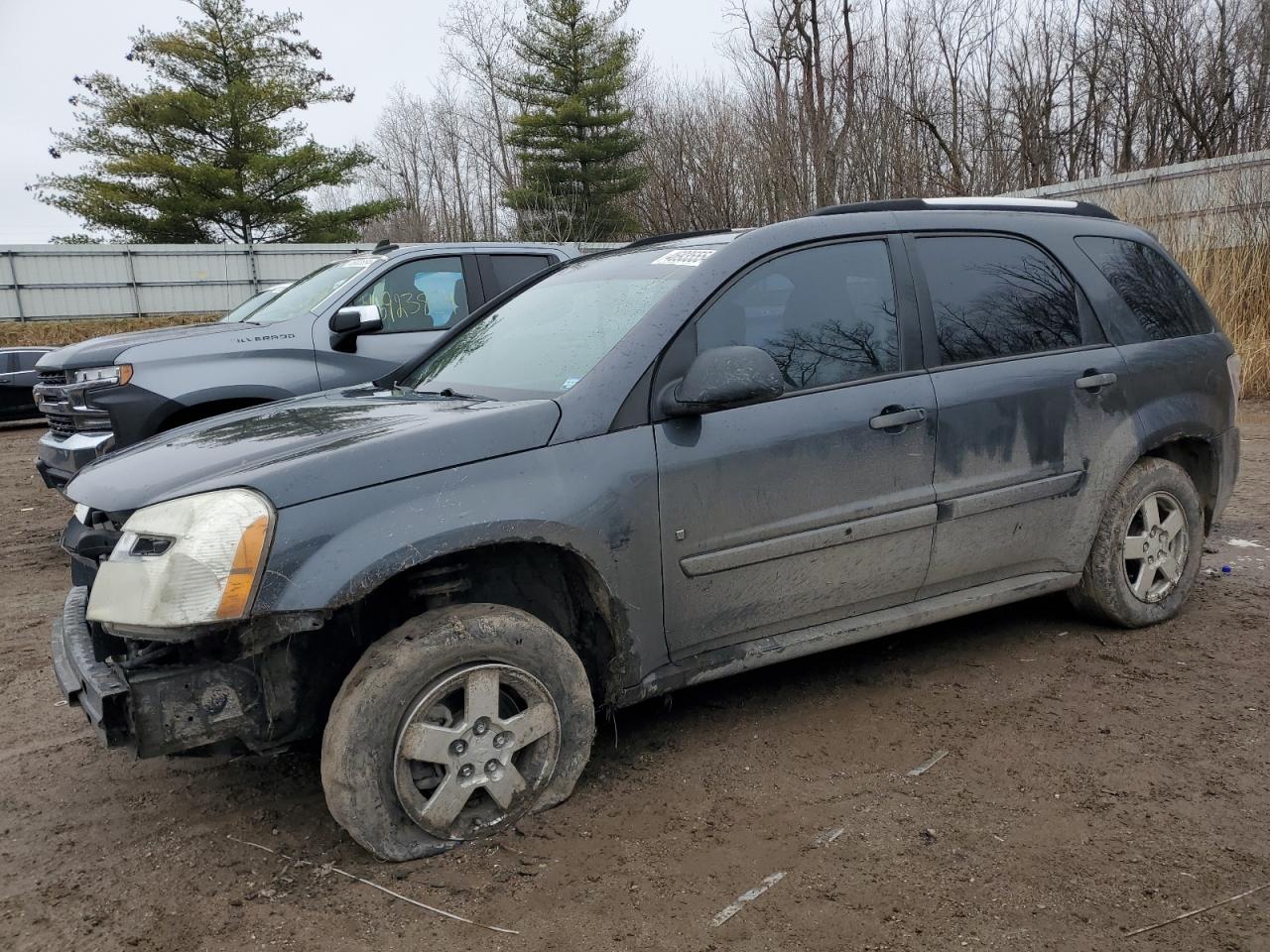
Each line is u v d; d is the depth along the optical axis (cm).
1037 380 391
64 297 2956
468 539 280
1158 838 279
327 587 262
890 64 2509
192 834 304
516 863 276
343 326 662
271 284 3159
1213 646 423
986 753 335
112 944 249
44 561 685
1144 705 368
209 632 257
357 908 259
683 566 321
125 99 3741
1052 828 286
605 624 317
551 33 3659
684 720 369
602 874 270
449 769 281
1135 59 2842
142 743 260
